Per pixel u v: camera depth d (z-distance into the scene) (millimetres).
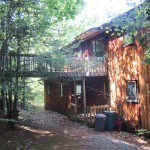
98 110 16141
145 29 6656
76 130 14258
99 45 17891
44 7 10867
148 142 12000
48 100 25641
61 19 11711
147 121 13008
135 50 13883
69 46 14211
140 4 6527
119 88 15508
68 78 15555
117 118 14781
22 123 14508
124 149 10250
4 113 13266
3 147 9508
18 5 10203
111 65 16328
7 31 10281
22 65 11891
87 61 15711
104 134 13625
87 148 10219
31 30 10461
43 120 17422
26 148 9734
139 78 13625
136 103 13953
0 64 10609
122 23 6910
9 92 10773
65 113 21016
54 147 10195
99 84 17953
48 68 12898
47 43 11836
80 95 20188
